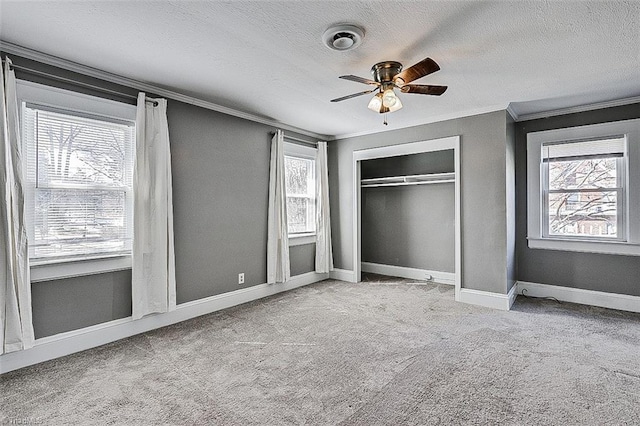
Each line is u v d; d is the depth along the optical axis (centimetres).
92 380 231
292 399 208
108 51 255
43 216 267
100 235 299
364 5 198
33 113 262
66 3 194
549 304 403
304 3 195
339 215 548
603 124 382
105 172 303
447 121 428
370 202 615
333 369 247
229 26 221
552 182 421
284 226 464
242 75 303
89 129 293
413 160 562
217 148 392
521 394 212
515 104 390
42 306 263
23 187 246
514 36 233
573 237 408
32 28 222
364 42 242
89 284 289
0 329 232
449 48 251
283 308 395
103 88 296
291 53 260
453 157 522
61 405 202
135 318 311
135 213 310
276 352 276
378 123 468
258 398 210
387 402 205
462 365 251
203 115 377
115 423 185
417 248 559
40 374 239
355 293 462
